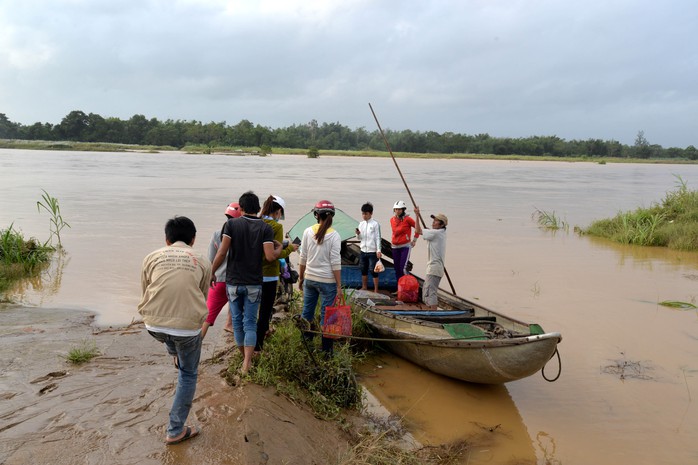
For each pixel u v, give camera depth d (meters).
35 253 12.59
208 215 20.88
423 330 7.69
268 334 7.34
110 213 20.98
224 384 5.95
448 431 6.27
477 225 21.64
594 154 157.50
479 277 13.28
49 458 4.39
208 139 124.44
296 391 6.21
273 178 41.44
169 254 4.60
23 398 5.42
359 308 8.65
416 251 16.12
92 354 6.78
